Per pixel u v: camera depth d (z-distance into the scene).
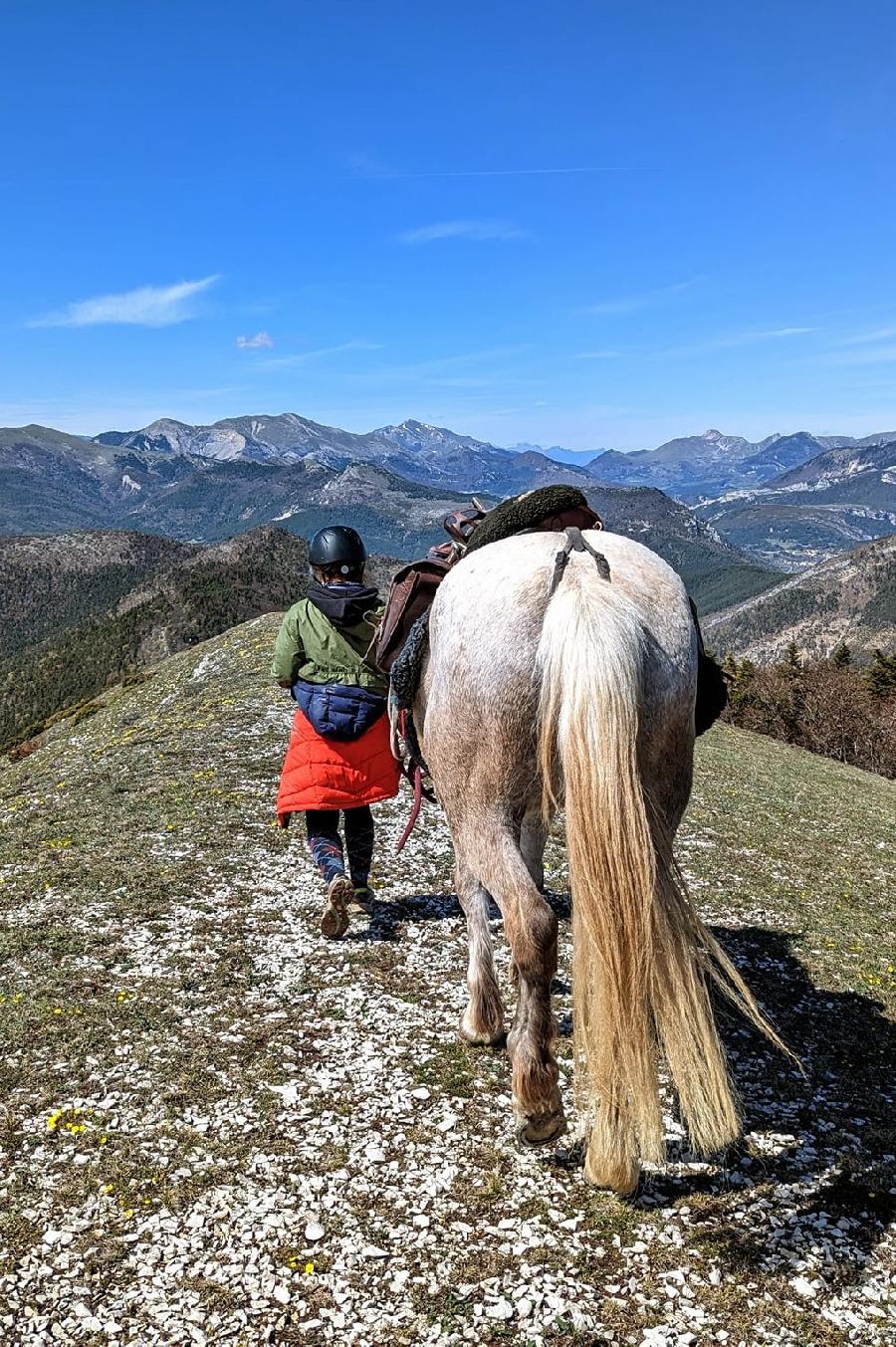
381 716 3.77
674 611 2.40
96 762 8.76
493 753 2.31
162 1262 2.34
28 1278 2.28
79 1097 2.95
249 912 4.43
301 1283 2.29
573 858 2.08
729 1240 2.45
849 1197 2.64
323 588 3.71
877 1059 3.50
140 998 3.56
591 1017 2.10
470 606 2.39
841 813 9.81
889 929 5.34
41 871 4.93
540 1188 2.62
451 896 4.79
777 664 40.22
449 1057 3.22
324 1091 3.03
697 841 6.95
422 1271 2.33
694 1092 2.13
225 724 9.68
